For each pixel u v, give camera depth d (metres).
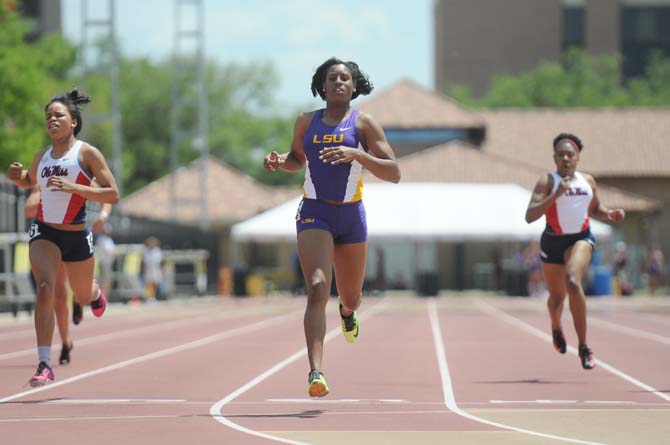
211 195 173.38
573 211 27.61
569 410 20.34
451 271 135.75
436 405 21.16
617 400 22.09
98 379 26.44
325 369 29.39
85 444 16.28
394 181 20.39
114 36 101.19
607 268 108.50
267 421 18.75
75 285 24.97
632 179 154.50
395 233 106.38
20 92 126.88
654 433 17.42
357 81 21.20
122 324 56.06
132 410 20.36
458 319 60.91
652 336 44.78
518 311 72.56
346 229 20.45
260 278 115.88
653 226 141.88
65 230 23.75
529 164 157.38
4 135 125.62
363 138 20.72
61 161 23.69
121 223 83.25
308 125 20.77
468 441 16.53
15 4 137.12
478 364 31.03
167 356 34.16
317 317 19.53
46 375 21.81
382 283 115.88
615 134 161.50
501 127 164.75
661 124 163.62
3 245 58.72
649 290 128.38
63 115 23.62
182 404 21.33
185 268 103.38
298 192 180.00
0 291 59.75
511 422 18.69
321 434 17.22
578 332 27.17
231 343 40.75
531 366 30.38
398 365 30.69
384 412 20.02
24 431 17.66
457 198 109.44
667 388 24.48
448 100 160.62
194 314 69.31
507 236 106.19
